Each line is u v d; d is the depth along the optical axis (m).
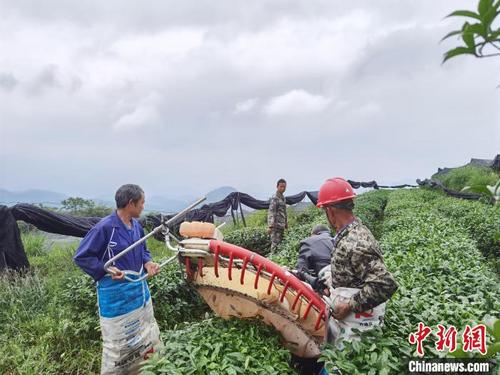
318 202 3.40
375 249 3.11
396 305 3.83
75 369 5.30
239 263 3.92
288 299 3.70
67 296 6.37
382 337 3.17
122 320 4.30
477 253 6.74
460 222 11.42
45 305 6.68
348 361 2.93
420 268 5.22
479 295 4.26
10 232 8.56
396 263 5.84
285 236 11.50
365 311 3.15
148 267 4.57
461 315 3.63
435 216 10.97
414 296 4.04
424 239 7.30
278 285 3.75
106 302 4.27
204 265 3.89
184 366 3.09
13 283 7.46
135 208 4.32
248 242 12.79
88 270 4.12
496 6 1.11
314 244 5.57
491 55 1.20
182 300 6.97
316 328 3.66
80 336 5.84
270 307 3.66
